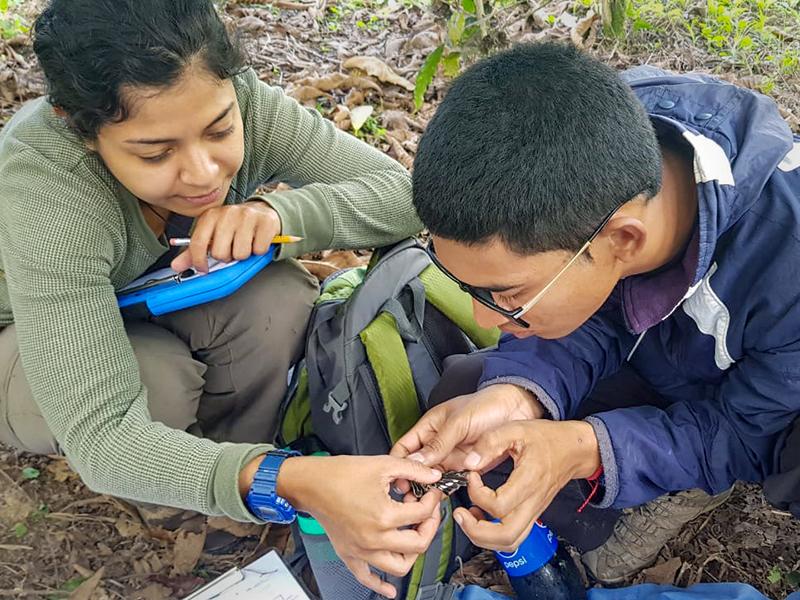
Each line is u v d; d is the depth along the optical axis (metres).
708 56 3.33
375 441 1.70
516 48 1.18
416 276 1.82
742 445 1.49
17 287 1.39
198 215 1.51
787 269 1.29
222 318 1.68
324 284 2.01
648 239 1.24
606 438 1.44
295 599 1.52
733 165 1.28
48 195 1.36
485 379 1.60
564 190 1.07
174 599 1.71
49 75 1.24
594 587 1.83
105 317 1.41
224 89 1.30
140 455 1.36
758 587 1.77
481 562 1.84
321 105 2.95
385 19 3.55
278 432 1.90
